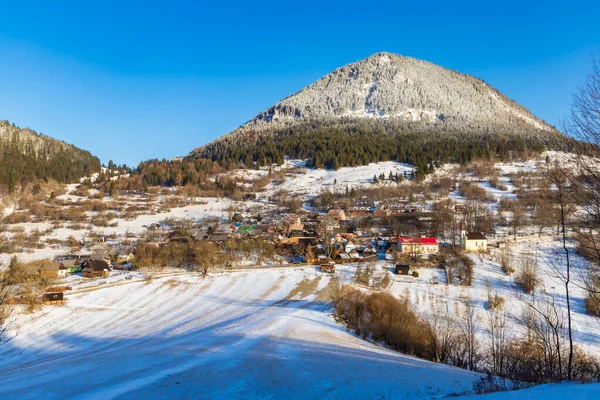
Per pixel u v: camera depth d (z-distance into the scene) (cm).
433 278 8200
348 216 16000
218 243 11488
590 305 5925
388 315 5478
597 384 1623
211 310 6769
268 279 8638
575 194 2120
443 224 12450
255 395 2389
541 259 8669
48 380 3048
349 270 9206
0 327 5228
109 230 14538
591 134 2005
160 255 10338
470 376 2853
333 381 2620
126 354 3925
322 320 5509
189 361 3256
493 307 6328
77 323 6188
